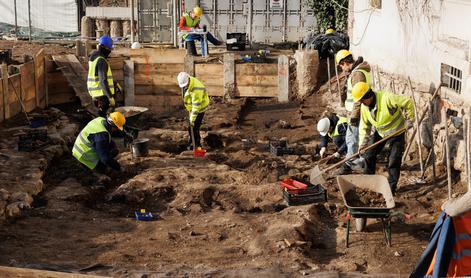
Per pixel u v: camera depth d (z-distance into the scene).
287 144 14.80
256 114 18.28
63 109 18.39
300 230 9.92
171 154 14.40
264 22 24.91
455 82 12.92
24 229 10.14
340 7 21.72
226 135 15.94
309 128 16.73
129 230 10.34
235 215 10.95
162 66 19.47
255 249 9.51
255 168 12.88
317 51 19.20
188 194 11.66
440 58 13.22
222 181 12.55
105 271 8.64
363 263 9.19
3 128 15.31
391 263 9.17
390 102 11.21
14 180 11.82
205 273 8.62
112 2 30.20
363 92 11.17
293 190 11.08
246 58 19.61
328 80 19.20
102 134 12.45
